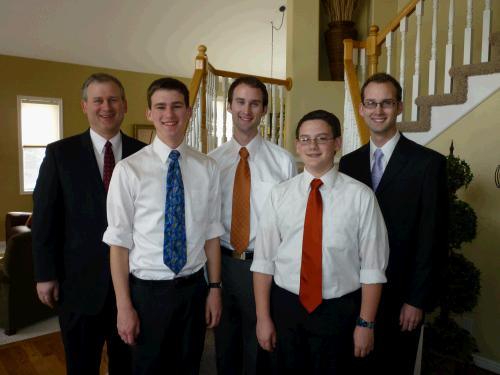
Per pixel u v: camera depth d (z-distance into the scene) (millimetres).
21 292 3340
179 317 1491
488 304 2750
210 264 1643
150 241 1455
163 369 1489
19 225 5398
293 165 1966
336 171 1481
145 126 7203
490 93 2523
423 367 2445
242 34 6562
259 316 1527
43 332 3365
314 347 1418
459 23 3594
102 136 1747
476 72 2527
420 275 1576
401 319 1616
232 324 1880
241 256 1816
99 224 1644
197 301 1539
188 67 7215
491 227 2672
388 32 3000
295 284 1442
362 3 4887
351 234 1414
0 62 5996
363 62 3176
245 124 1840
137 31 6152
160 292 1450
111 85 1709
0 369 2764
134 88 7074
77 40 6078
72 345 1689
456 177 2350
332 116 1458
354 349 1420
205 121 3389
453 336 2367
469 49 2650
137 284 1464
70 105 6586
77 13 5625
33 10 5434
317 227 1416
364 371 1587
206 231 1603
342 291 1410
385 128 1683
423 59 3881
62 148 1710
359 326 1404
